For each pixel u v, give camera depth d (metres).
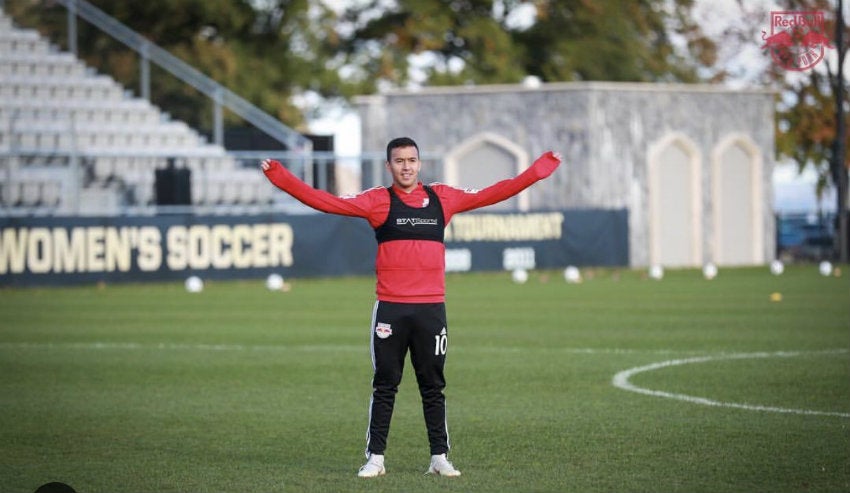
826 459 24.11
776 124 135.00
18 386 35.03
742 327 50.31
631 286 78.62
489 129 109.19
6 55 105.88
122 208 89.56
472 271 92.56
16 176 94.50
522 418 29.20
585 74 155.50
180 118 134.25
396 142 22.20
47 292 73.50
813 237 122.06
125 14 140.00
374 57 149.12
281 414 30.19
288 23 145.12
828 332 48.19
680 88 109.44
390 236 22.22
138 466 24.03
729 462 23.88
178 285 79.69
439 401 22.83
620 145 106.56
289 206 98.44
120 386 35.00
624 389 33.66
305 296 70.12
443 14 147.62
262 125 103.19
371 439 22.88
